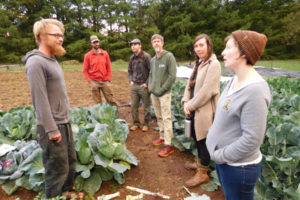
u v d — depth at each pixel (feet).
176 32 118.11
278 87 18.72
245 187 4.45
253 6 126.93
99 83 15.92
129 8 123.65
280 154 7.13
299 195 5.41
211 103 7.47
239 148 4.00
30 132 10.52
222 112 4.47
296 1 120.98
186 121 8.16
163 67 10.48
